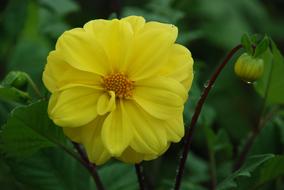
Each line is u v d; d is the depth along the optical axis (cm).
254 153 80
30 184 73
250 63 63
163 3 86
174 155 94
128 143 58
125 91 60
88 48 59
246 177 68
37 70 87
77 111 58
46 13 94
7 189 86
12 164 72
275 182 79
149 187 83
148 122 59
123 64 60
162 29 60
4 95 65
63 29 93
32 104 63
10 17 94
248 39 62
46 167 74
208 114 83
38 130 65
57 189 73
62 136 66
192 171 88
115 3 87
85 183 75
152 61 60
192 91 78
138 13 84
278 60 72
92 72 59
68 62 58
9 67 87
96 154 59
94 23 60
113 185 76
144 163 84
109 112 59
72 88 59
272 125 81
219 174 83
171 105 59
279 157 67
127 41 60
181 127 59
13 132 65
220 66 63
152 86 59
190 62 60
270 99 76
